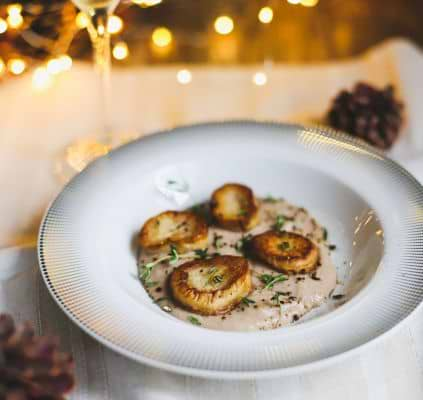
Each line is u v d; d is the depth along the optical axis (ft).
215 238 1.84
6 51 2.59
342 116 2.24
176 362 1.39
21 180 2.09
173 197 1.96
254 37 3.42
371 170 1.91
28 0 2.60
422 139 2.27
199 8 3.75
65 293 1.54
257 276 1.71
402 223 1.74
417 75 2.56
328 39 3.54
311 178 1.96
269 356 1.41
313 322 1.49
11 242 1.89
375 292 1.55
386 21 3.87
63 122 2.34
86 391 1.49
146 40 3.33
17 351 1.26
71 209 1.77
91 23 2.03
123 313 1.51
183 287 1.61
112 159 1.96
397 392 1.48
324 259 1.78
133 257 1.79
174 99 2.48
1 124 2.30
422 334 1.58
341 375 1.50
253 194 1.91
